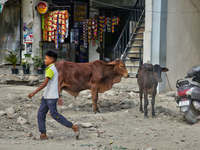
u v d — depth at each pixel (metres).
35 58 12.27
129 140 5.30
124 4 14.34
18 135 5.69
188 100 6.55
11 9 12.65
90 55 14.59
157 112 8.00
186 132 5.91
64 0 14.07
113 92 10.47
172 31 11.02
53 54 5.25
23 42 12.65
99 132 5.89
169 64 10.92
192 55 12.50
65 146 4.73
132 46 12.51
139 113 7.94
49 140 5.26
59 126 6.52
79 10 14.26
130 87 10.89
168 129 6.20
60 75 7.58
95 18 14.35
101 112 8.12
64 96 9.67
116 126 6.53
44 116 5.30
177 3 11.22
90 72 7.75
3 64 12.85
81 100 9.34
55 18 12.63
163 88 10.73
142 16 13.51
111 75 8.04
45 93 5.14
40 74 12.46
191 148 4.74
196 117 6.86
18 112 7.53
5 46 12.86
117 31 14.88
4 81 12.38
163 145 4.92
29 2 12.45
